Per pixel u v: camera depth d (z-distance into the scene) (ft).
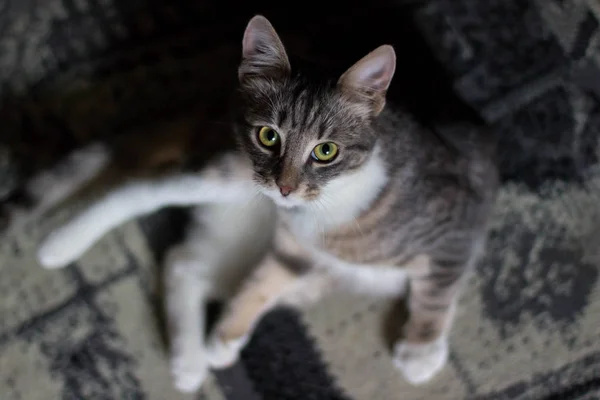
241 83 2.56
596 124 3.12
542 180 3.09
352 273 2.93
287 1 3.09
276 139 2.52
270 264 2.87
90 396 2.92
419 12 3.09
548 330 3.05
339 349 3.00
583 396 3.03
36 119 2.99
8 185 2.96
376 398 3.00
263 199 2.73
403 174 2.61
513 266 3.06
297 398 2.97
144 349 2.96
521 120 3.10
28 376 2.91
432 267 2.75
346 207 2.61
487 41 3.11
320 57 2.92
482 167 2.81
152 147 2.82
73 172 2.82
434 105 2.89
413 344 2.93
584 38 3.15
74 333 2.94
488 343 3.03
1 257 2.93
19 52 3.00
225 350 2.88
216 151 2.73
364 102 2.51
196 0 3.08
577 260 3.08
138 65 3.04
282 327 2.99
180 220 3.01
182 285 2.92
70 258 2.89
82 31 3.03
